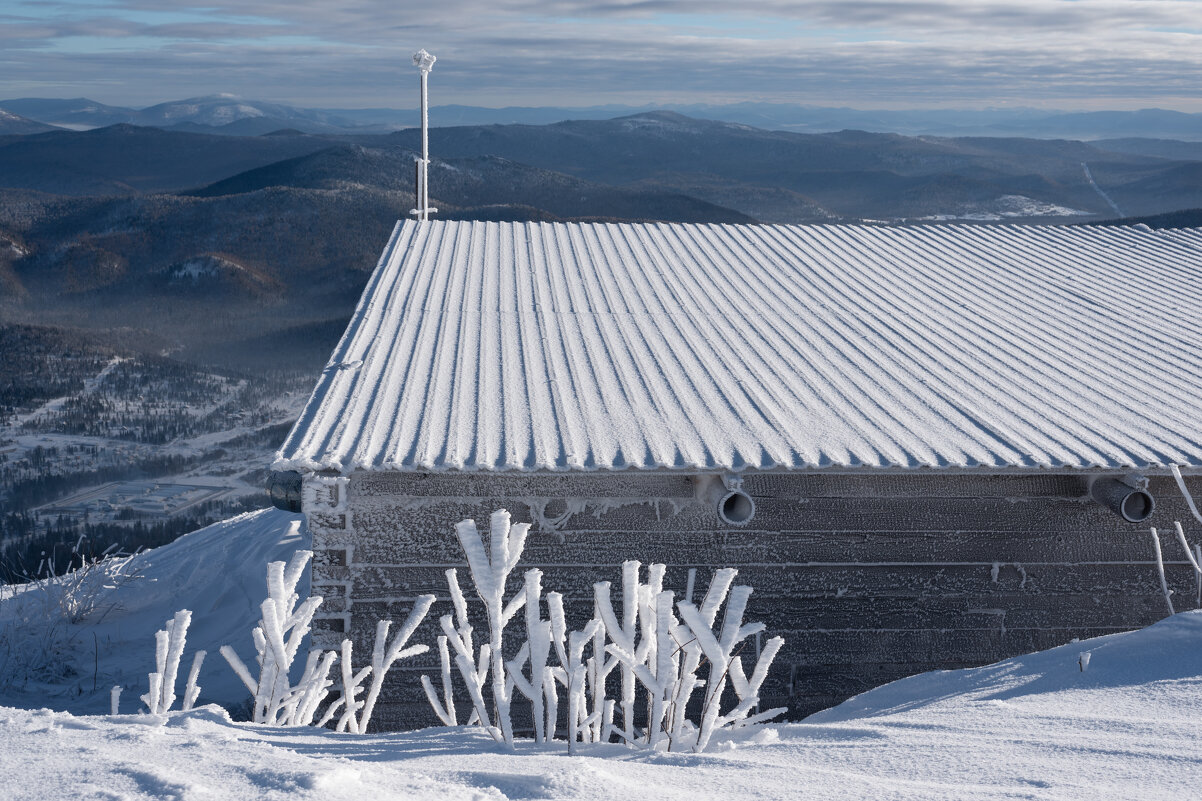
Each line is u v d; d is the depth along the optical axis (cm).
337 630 598
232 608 1090
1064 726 286
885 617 646
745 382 722
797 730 321
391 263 1106
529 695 300
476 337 823
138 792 178
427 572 599
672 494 614
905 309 969
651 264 1155
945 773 239
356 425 608
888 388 720
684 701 308
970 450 595
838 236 1363
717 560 626
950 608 651
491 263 1126
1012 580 653
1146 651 365
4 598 1122
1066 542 654
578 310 929
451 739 309
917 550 643
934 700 378
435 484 595
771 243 1302
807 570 636
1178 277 1149
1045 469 582
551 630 304
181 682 866
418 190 1421
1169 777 228
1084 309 991
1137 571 664
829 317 932
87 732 245
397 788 194
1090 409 688
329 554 593
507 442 584
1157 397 722
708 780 229
